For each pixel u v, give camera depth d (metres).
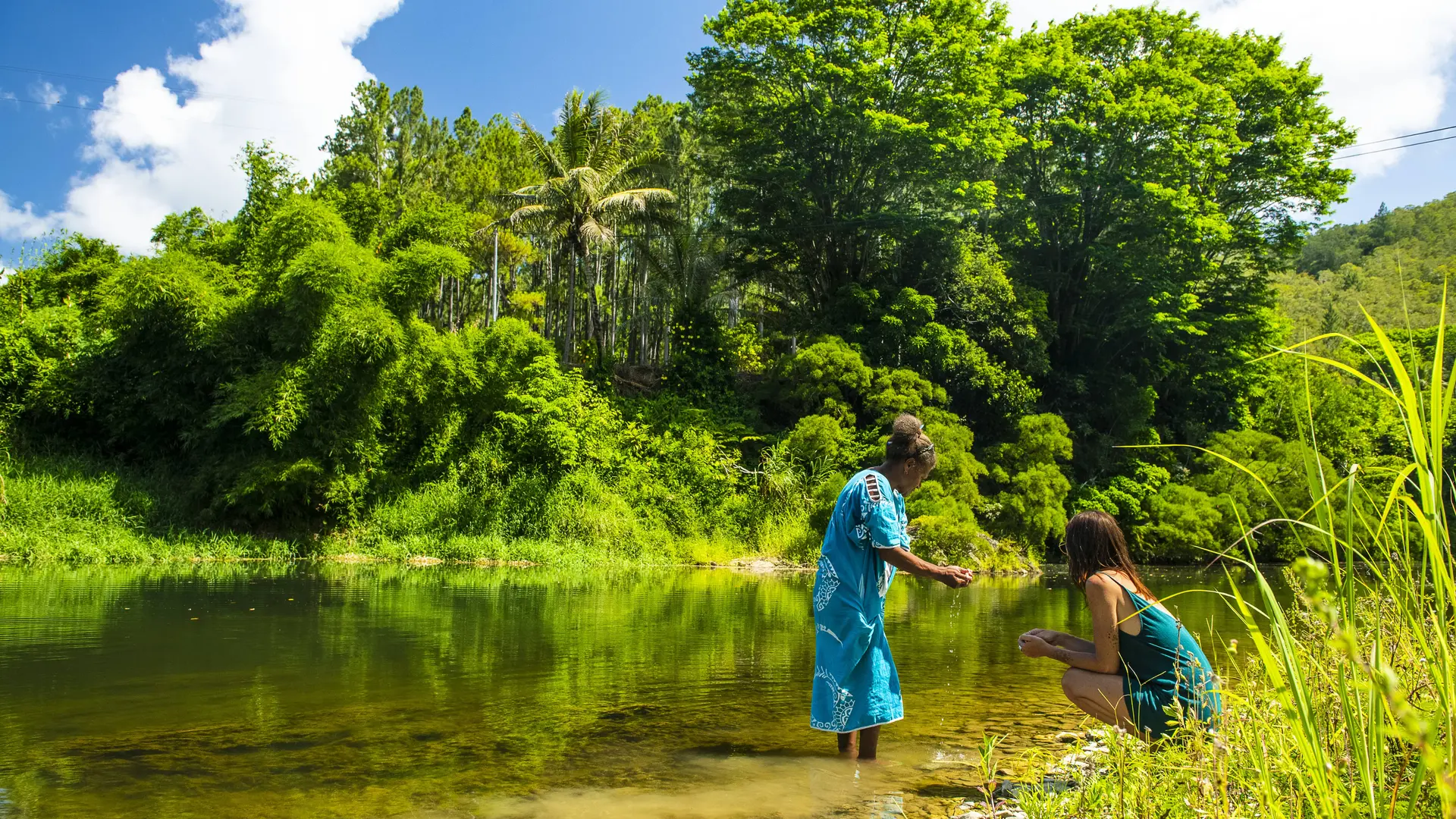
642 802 2.83
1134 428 24.77
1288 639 1.45
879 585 3.65
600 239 24.06
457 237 19.28
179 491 15.33
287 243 15.89
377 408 15.90
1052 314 27.81
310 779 2.97
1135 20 28.89
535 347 19.22
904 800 2.90
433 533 15.64
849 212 24.75
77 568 11.45
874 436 19.77
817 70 22.97
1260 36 29.70
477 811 2.69
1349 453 20.03
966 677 5.29
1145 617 3.04
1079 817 2.28
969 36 23.75
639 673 5.16
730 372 24.31
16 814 2.56
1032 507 18.94
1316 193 28.25
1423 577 1.35
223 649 5.61
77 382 15.21
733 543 17.34
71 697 4.19
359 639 6.18
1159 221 25.75
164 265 15.40
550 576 12.49
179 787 2.84
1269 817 1.64
